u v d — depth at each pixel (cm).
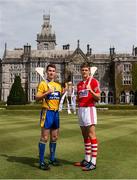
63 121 2566
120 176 830
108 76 9481
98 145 1299
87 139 973
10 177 818
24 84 9619
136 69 9175
